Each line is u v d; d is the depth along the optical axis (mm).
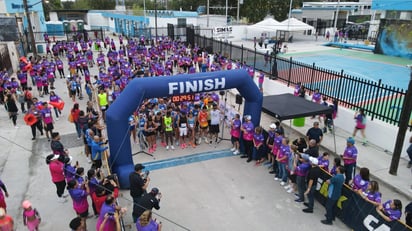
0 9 28797
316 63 26609
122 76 16984
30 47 31031
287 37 40812
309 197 8547
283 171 9844
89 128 10859
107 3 83500
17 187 9641
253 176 10469
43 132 13453
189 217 8438
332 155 11945
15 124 14000
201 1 59625
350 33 42375
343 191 8039
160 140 13070
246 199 9242
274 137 10609
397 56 29938
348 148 9531
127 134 9844
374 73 23188
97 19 57844
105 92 14242
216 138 12820
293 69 19109
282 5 48438
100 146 9742
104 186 7812
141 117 12008
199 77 10312
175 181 10094
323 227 8094
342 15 47344
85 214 7648
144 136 11992
